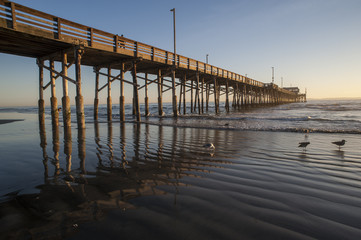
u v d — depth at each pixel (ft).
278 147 21.17
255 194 10.03
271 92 177.27
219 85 118.73
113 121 51.78
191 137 27.78
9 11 27.43
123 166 14.88
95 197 9.80
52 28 32.12
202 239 6.57
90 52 41.16
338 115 67.51
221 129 36.27
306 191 10.37
